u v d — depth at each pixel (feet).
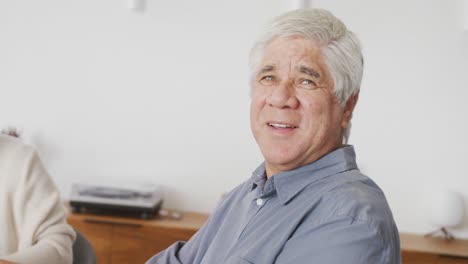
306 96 3.67
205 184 10.36
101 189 9.67
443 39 9.46
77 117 10.52
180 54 10.18
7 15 10.44
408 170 9.70
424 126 9.61
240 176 10.27
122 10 10.23
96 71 10.39
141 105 10.37
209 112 10.23
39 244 5.01
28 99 10.56
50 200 5.49
